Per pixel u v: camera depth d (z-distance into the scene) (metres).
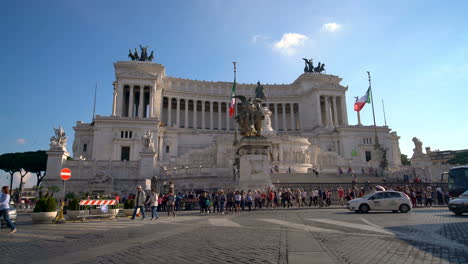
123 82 97.06
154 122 81.81
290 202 30.58
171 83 112.19
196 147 89.50
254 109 28.69
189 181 44.88
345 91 114.12
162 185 46.34
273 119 126.69
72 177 50.19
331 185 36.66
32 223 20.50
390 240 11.16
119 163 51.75
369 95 71.31
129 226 17.30
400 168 65.06
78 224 19.48
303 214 22.86
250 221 18.14
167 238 12.27
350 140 91.88
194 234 13.22
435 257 8.52
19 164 83.69
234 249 9.77
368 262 7.95
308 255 8.71
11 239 13.18
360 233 12.85
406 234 12.59
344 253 8.98
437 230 13.77
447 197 36.16
